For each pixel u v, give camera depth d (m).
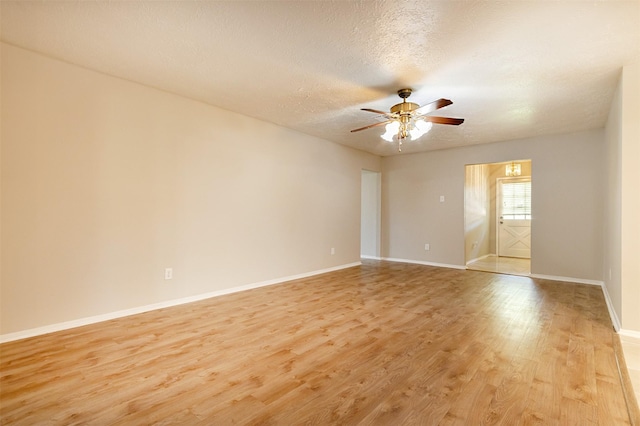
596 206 4.98
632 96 2.85
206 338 2.77
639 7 2.04
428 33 2.39
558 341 2.74
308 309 3.60
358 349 2.57
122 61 2.92
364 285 4.80
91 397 1.89
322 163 5.74
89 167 3.10
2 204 2.64
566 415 1.74
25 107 2.75
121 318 3.26
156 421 1.68
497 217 8.25
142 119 3.46
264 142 4.71
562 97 3.62
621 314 2.91
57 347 2.56
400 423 1.68
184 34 2.46
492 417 1.73
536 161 5.48
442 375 2.17
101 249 3.18
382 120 4.56
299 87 3.45
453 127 4.89
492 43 2.52
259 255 4.67
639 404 1.80
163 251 3.63
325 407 1.82
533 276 5.47
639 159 2.84
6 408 1.77
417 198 6.87
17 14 2.23
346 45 2.59
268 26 2.34
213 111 4.08
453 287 4.70
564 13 2.12
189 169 3.86
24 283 2.75
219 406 1.82
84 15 2.23
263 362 2.35
